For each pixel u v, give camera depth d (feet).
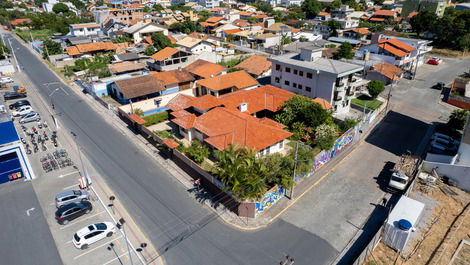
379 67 245.45
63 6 637.71
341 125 163.63
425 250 95.04
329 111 170.19
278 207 112.78
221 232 101.65
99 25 455.63
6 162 125.59
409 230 91.56
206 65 244.42
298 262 90.68
